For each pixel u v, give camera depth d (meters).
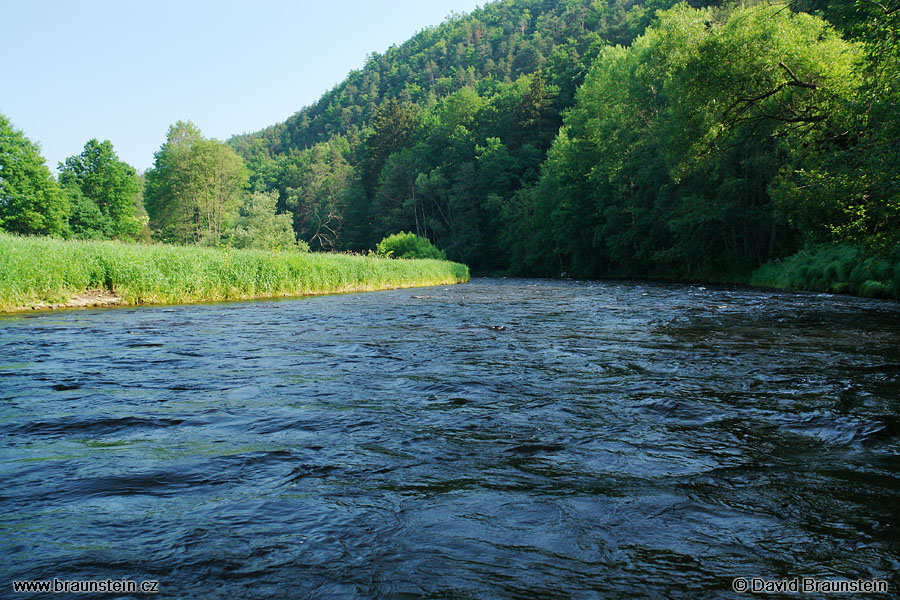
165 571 1.95
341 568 1.99
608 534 2.26
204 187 58.94
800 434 3.65
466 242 64.56
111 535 2.22
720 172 29.59
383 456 3.22
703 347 7.39
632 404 4.43
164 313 12.23
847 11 16.44
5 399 4.40
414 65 177.62
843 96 14.57
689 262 36.03
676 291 22.14
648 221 36.91
